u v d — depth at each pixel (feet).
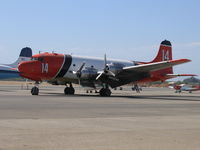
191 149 28.68
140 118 50.85
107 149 28.22
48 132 36.24
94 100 94.84
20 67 117.70
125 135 35.01
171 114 58.23
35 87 120.88
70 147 28.68
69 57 123.85
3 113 54.60
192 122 46.88
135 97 123.54
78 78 124.77
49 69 119.44
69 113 56.54
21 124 41.93
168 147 29.30
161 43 150.82
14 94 123.24
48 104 75.31
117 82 128.98
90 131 37.32
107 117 51.55
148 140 32.37
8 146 28.66
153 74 143.13
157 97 128.67
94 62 129.08
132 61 141.38
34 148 27.96
